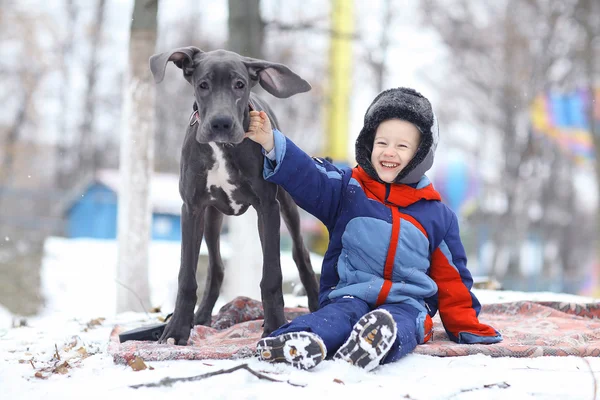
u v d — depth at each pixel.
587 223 45.75
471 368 4.53
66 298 17.55
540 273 42.06
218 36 33.72
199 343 5.49
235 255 10.57
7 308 16.73
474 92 34.00
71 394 3.96
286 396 3.83
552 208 42.12
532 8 30.81
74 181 41.12
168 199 28.50
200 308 6.48
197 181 5.50
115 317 7.81
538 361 4.77
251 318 6.53
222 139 4.91
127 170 9.12
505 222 33.81
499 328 6.14
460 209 37.22
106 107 40.34
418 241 5.29
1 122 37.72
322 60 28.95
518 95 30.73
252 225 10.53
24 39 35.97
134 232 9.05
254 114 5.27
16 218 32.22
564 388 4.05
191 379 4.10
